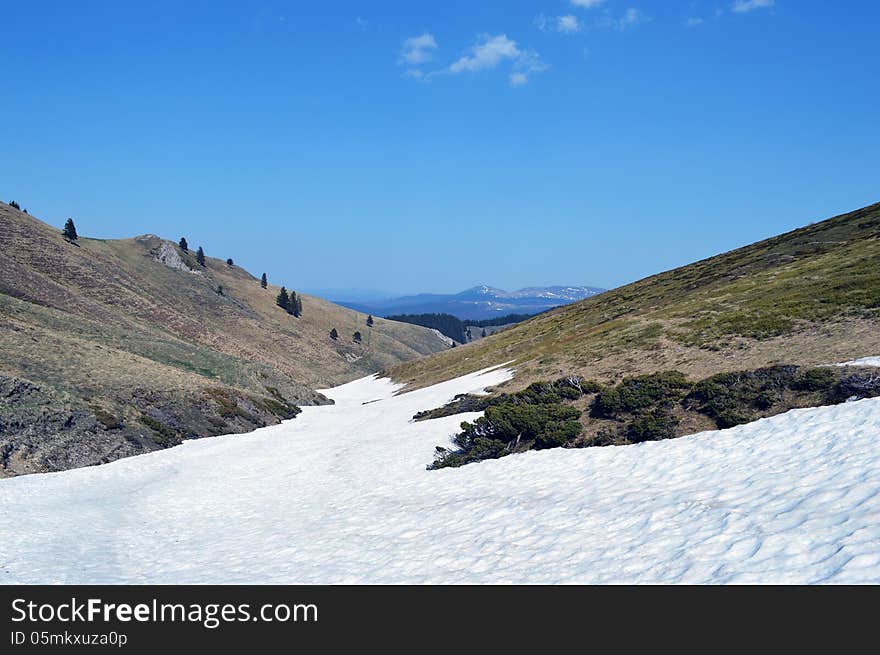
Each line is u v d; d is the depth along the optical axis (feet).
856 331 79.10
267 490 78.07
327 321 644.27
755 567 27.89
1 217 351.87
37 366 119.44
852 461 39.93
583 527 40.57
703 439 57.26
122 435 108.58
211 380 185.47
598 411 80.69
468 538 43.19
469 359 242.17
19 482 77.20
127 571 44.34
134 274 442.50
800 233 220.43
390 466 81.41
